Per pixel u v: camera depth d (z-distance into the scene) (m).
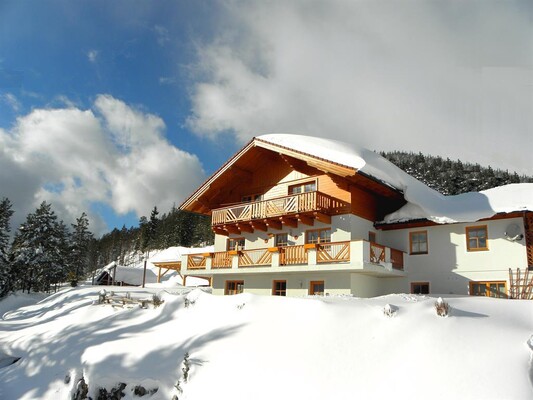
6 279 41.50
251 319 10.98
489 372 7.19
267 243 21.06
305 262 18.08
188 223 90.00
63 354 12.49
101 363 10.77
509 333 8.34
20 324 22.55
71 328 15.27
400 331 8.88
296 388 8.03
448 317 9.06
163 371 9.80
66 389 10.56
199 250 67.56
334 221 18.61
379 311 9.77
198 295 13.66
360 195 18.91
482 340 8.14
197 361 9.55
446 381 7.24
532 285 15.07
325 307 10.44
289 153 19.17
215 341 10.27
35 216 46.25
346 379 7.94
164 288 32.94
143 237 94.38
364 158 19.56
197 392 8.74
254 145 20.78
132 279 48.31
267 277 20.66
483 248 16.84
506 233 16.12
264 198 21.89
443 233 17.97
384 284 19.14
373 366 8.10
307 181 20.14
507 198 17.14
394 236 19.38
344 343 8.96
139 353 10.89
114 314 15.81
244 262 20.52
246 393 8.27
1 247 42.81
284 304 11.23
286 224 19.89
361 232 18.53
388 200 20.75
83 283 61.34
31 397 10.80
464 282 17.03
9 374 12.66
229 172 22.23
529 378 6.89
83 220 68.94
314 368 8.41
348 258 16.70
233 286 22.28
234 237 22.98
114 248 115.19
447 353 7.90
